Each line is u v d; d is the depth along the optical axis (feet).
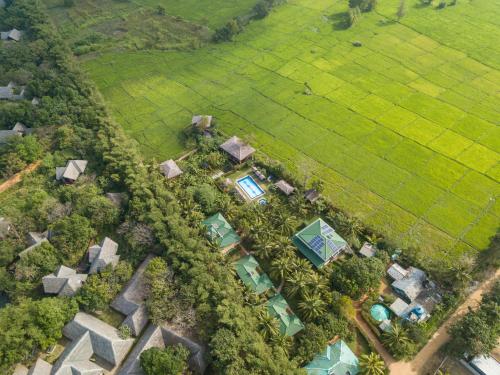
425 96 512.63
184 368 251.80
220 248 329.52
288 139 461.37
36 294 308.19
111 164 396.37
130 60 618.44
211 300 279.08
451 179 405.18
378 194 393.50
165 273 289.94
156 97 541.34
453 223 364.17
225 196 375.66
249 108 511.81
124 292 293.43
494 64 561.43
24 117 460.96
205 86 556.92
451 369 268.00
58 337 271.08
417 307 292.20
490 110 485.97
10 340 249.75
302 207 365.20
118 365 263.49
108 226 356.18
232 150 428.56
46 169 418.72
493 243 310.86
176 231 318.65
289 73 568.41
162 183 384.68
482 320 265.54
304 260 312.71
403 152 437.58
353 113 492.54
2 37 648.79
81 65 598.75
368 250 331.77
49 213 352.49
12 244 330.95
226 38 650.43
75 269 322.96
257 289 300.40
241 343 250.98
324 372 254.88
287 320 280.72
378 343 280.51
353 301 301.84
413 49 602.44
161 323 270.26
